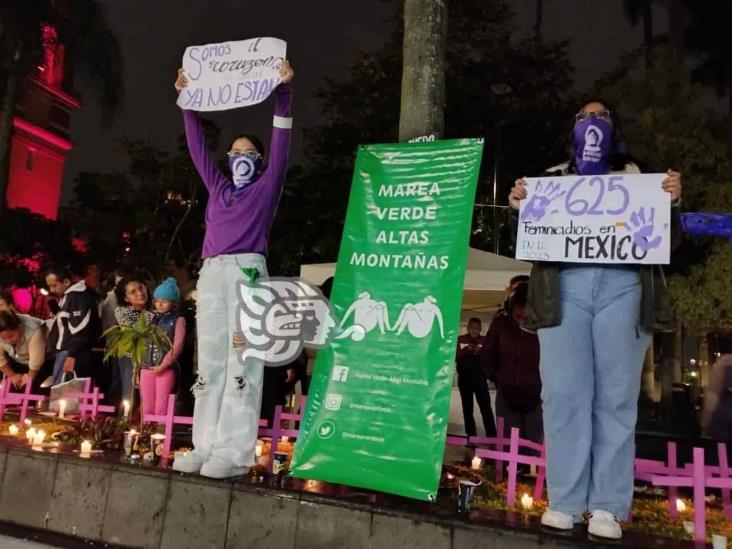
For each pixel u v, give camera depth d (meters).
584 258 3.18
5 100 19.36
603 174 3.31
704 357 20.19
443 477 3.93
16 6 18.22
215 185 4.18
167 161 22.53
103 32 19.94
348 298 3.96
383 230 4.00
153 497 3.76
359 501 3.35
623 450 3.07
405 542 3.16
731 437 5.96
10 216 19.80
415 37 4.70
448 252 3.79
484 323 10.43
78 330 6.33
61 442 4.64
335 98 19.27
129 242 22.11
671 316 3.12
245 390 3.87
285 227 20.56
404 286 3.84
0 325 6.43
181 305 7.23
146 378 5.40
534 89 18.80
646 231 3.12
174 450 4.63
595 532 2.96
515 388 5.34
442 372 3.61
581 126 3.42
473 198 3.83
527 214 3.35
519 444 3.89
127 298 5.93
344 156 18.81
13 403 5.63
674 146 15.40
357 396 3.76
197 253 23.23
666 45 16.50
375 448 3.62
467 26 18.58
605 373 3.13
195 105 4.19
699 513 3.05
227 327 4.01
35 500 4.09
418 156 4.05
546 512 3.14
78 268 21.50
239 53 4.10
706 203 15.36
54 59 21.19
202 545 3.58
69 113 27.44
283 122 4.05
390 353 3.76
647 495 4.21
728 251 14.86
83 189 22.53
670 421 14.54
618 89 16.42
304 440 3.79
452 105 18.20
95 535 3.86
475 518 3.14
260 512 3.49
